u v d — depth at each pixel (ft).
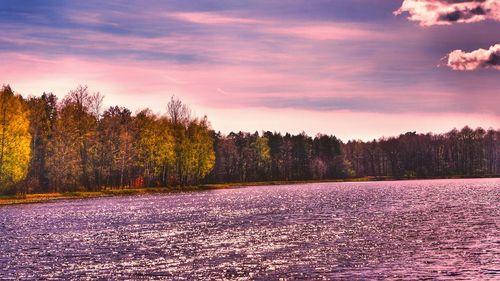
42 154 377.91
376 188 522.06
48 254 131.23
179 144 478.18
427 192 415.85
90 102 399.03
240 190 502.38
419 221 197.06
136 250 136.36
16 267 115.75
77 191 381.60
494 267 109.91
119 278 104.94
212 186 556.10
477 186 521.24
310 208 268.62
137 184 452.76
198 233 168.66
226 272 108.78
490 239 147.54
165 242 149.89
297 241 149.18
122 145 410.31
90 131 385.09
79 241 152.66
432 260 118.32
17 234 168.04
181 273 108.47
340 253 128.67
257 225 190.39
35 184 366.43
